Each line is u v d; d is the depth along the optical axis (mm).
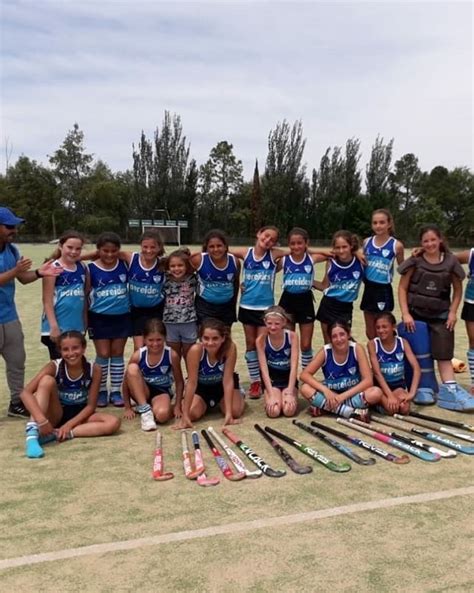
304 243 5992
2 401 5703
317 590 2430
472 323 5773
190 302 5758
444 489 3463
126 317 5676
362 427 4711
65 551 2787
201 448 4293
